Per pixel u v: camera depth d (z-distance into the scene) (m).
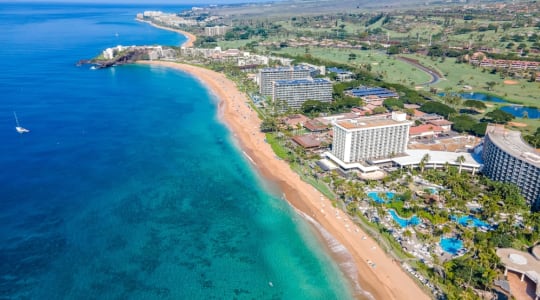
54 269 143.88
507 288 129.00
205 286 137.75
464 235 155.38
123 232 166.88
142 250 156.00
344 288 136.88
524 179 186.00
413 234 161.62
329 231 167.75
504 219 172.50
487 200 177.00
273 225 174.12
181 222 175.50
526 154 187.38
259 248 158.75
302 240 163.38
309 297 133.50
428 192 192.38
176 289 136.25
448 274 135.50
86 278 140.00
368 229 166.88
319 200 191.88
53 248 154.88
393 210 179.25
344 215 178.38
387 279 139.50
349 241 160.62
